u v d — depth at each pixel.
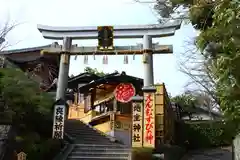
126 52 20.78
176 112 26.02
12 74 14.53
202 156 20.59
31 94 13.88
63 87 20.75
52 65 28.05
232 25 5.03
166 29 20.22
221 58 5.25
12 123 13.12
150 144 13.05
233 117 6.03
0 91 13.18
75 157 14.69
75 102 30.00
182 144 23.77
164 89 14.53
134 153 13.67
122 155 15.05
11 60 26.00
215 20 5.44
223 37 5.47
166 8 7.34
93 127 23.28
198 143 23.84
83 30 21.52
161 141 13.55
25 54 27.08
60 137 16.14
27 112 13.78
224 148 22.77
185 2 7.16
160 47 20.52
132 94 21.70
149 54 20.23
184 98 27.92
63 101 16.89
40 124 15.50
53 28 21.72
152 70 20.08
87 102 27.41
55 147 14.96
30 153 13.02
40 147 13.62
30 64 27.28
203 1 6.56
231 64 5.14
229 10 4.97
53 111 16.62
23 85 13.97
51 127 16.47
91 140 18.89
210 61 7.29
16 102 13.12
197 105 26.94
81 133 19.97
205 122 24.70
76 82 28.27
